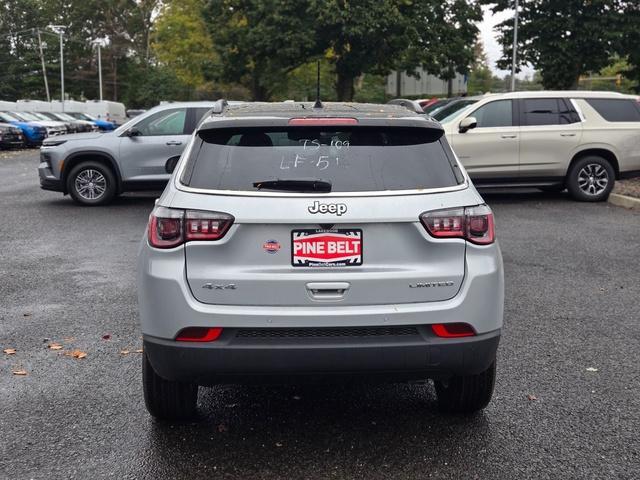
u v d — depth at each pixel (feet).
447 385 13.61
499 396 14.82
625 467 11.85
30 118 118.21
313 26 112.47
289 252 11.41
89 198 43.42
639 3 97.81
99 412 14.01
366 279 11.37
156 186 43.42
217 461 12.03
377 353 11.28
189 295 11.37
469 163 43.04
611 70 199.93
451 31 122.83
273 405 14.47
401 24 111.45
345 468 11.79
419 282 11.49
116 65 310.65
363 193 11.54
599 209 41.34
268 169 11.78
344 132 12.30
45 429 13.24
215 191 11.58
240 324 11.20
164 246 11.53
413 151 12.25
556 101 43.83
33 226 36.14
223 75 131.03
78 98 310.04
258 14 118.11
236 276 11.32
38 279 24.98
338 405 14.47
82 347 17.87
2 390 15.10
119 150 42.80
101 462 11.98
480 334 11.70
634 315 20.76
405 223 11.54
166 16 197.67
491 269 11.80
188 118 43.45
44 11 304.71
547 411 14.06
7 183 57.21
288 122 12.20
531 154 43.34
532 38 102.89
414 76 130.31
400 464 11.92
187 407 13.15
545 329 19.40
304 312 11.23
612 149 43.78
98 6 306.35
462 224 11.71
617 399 14.66
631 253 29.43
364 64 117.08
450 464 11.93
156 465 11.88
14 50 293.43
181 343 11.35
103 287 23.88
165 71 277.03
